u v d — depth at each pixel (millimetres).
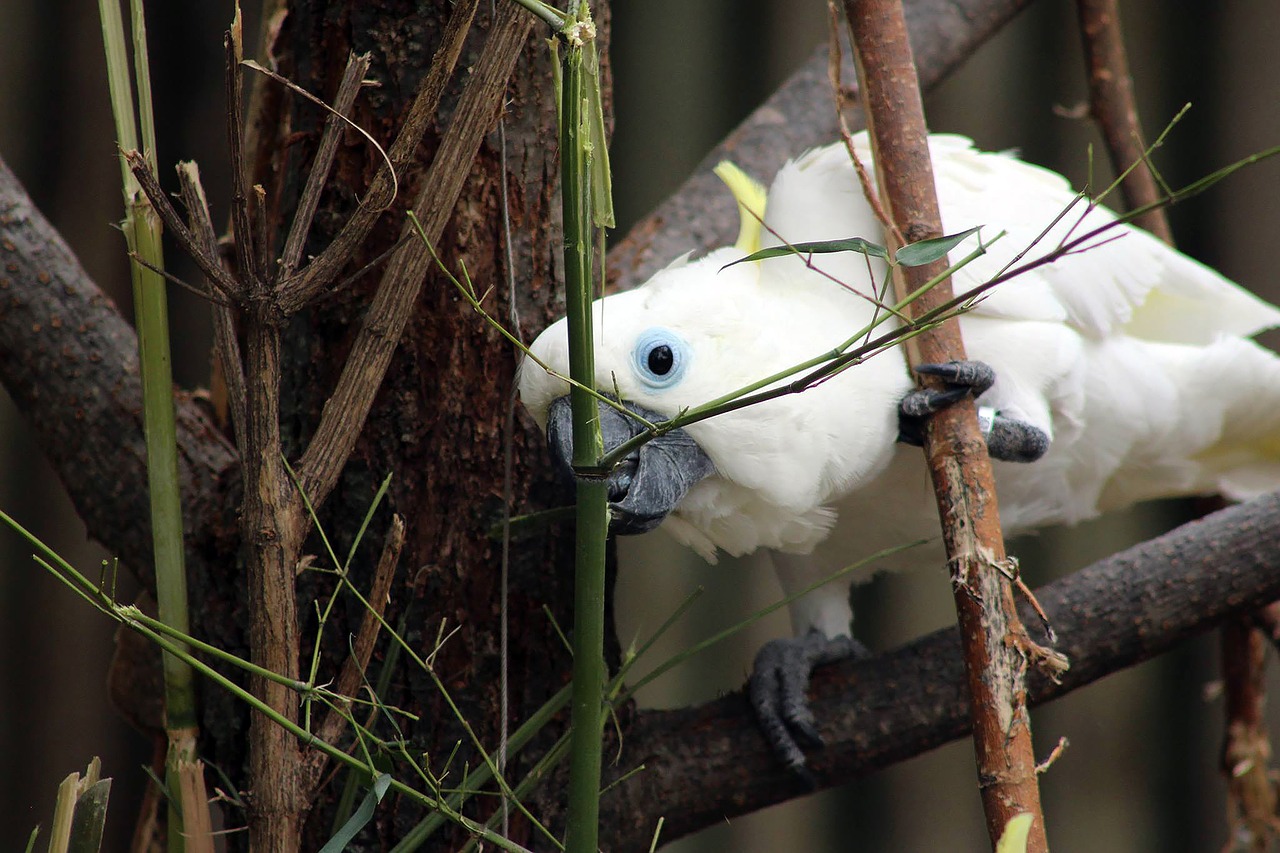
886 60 3492
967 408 3428
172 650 2709
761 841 9719
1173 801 9469
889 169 3479
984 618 3139
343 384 2916
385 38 3799
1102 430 5461
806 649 5109
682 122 9844
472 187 3842
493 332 3916
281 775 2846
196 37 9430
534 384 3793
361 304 3834
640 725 4473
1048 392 4848
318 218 3879
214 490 4270
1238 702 6152
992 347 4645
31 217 4605
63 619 9578
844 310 4219
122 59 3252
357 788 3602
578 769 2725
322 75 3906
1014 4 6688
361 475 3924
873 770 4543
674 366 3816
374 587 2984
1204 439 5816
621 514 3828
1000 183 5016
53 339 4492
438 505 3932
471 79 2922
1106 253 5129
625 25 9797
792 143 6324
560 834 4008
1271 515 4520
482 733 3947
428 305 3871
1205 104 9461
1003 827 2963
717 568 9609
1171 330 6031
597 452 2686
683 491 3932
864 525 5094
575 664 2734
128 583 9555
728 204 6078
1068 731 9562
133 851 4734
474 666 3951
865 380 4098
